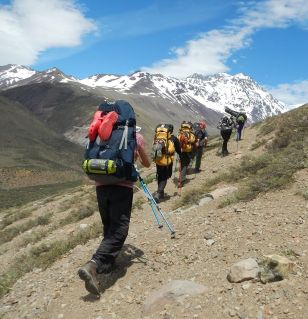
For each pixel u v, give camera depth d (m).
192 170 9.68
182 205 6.52
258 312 2.88
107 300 3.60
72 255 5.00
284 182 5.30
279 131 10.55
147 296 3.51
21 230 9.39
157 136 7.34
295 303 2.89
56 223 8.82
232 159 9.68
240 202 5.21
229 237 4.20
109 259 3.77
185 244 4.32
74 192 13.27
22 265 5.23
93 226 6.00
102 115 3.80
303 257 3.44
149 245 4.58
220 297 3.15
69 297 3.79
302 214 4.30
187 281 3.42
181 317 3.03
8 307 4.02
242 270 3.32
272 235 3.99
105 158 3.58
